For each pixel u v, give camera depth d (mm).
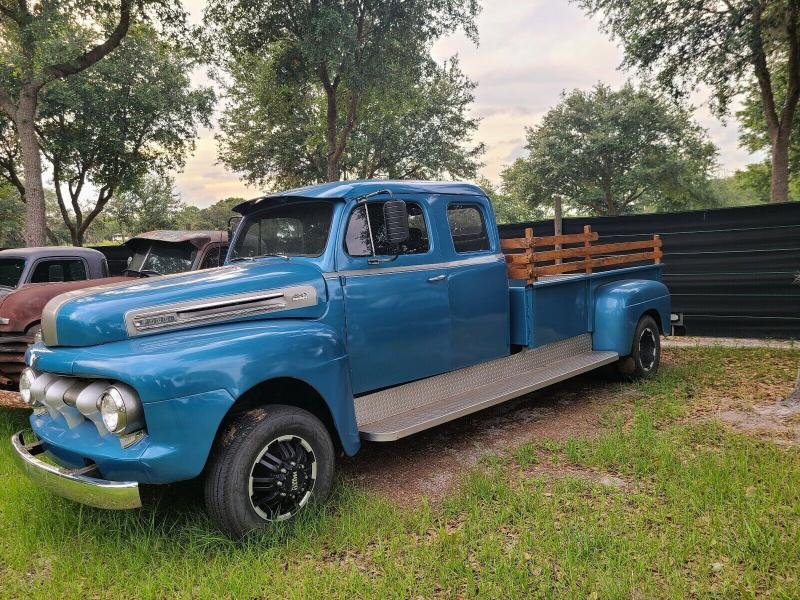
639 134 37031
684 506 3432
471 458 4605
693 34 15141
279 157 25047
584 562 2918
